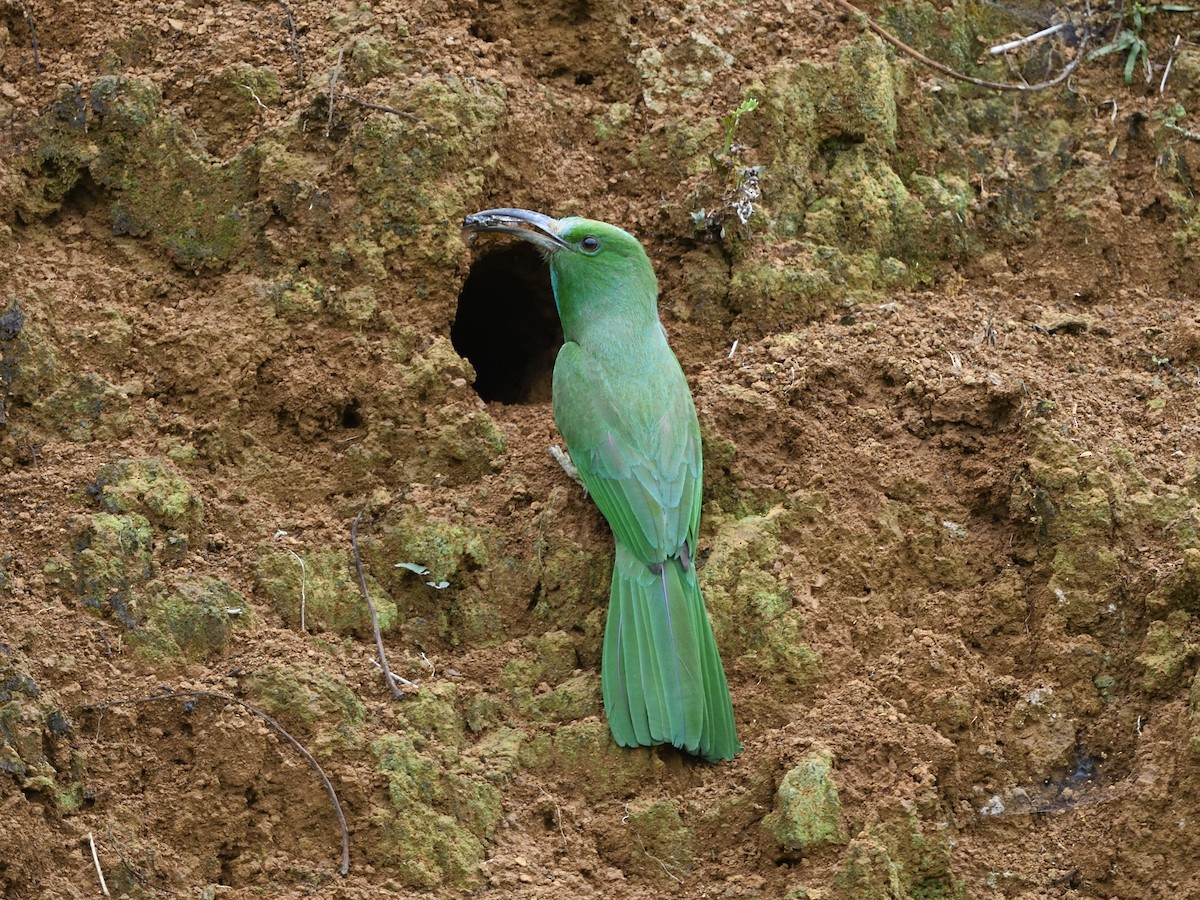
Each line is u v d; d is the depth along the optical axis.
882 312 14.22
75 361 12.74
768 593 12.07
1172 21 16.52
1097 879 11.06
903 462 12.97
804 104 15.01
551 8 15.10
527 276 14.76
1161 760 11.23
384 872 10.55
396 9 14.40
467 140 13.77
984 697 11.89
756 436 13.02
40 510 11.70
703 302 14.16
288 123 13.64
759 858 10.88
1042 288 15.13
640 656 11.58
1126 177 15.69
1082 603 12.13
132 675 10.95
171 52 14.16
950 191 15.32
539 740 11.52
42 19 14.30
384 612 12.03
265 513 12.48
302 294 13.23
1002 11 16.56
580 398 12.48
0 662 10.49
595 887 10.80
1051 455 12.46
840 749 11.21
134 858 10.12
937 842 10.85
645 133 14.76
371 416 12.99
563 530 12.51
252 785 10.62
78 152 13.55
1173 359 14.15
